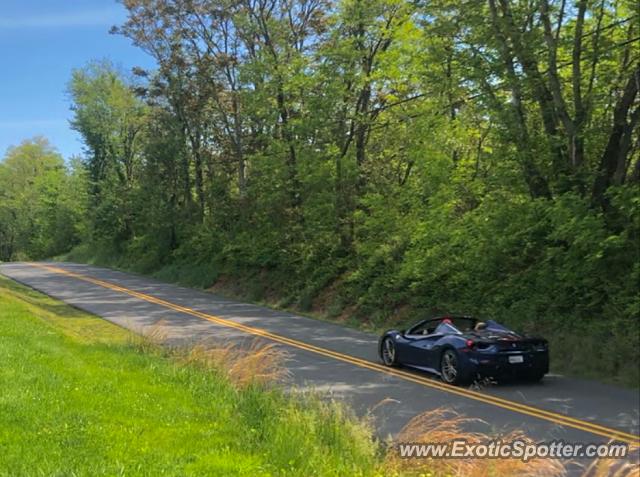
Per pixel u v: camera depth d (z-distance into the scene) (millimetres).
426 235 19922
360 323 21719
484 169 20156
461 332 11820
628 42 14547
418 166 23328
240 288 32312
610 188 13602
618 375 11734
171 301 28594
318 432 6535
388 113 27734
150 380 9664
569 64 15820
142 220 50406
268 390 9039
